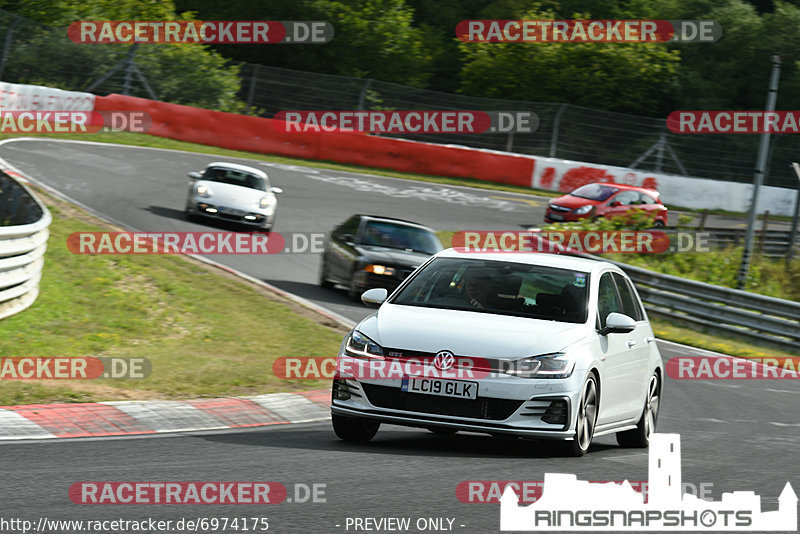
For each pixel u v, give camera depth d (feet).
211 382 123.54
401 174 438.81
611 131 504.02
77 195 282.15
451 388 84.53
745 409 147.23
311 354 152.66
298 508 63.93
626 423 102.42
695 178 496.64
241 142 431.02
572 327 91.15
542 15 617.21
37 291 164.76
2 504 61.82
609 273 103.65
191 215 272.51
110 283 182.29
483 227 354.33
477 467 80.64
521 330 88.48
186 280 196.85
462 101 493.36
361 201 362.33
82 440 87.56
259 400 115.65
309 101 487.20
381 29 621.72
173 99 467.11
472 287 96.17
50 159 329.72
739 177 515.50
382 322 90.33
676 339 232.32
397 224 221.87
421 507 65.57
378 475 75.46
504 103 494.59
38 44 446.19
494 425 83.92
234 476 73.10
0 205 196.44
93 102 408.67
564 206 364.17
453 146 458.09
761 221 470.39
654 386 110.63
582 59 601.21
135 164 349.61
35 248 157.79
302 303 196.24
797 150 521.65
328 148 440.86
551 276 97.66
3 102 385.29
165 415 103.04
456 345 85.81
